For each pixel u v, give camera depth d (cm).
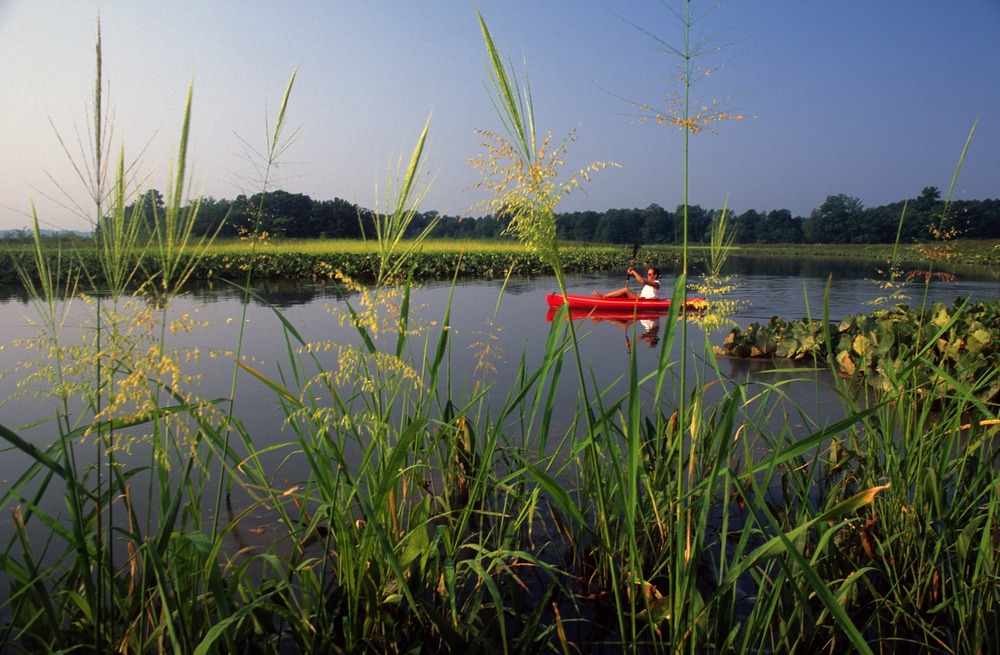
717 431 305
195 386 604
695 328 1048
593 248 5206
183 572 189
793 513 320
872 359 589
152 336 188
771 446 325
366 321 225
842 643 233
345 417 220
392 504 246
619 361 748
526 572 292
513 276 2627
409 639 231
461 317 1166
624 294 1281
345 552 208
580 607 266
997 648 215
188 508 203
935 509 254
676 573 196
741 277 2442
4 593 250
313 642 206
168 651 208
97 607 167
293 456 413
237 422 237
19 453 424
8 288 1694
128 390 176
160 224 179
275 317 1117
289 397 219
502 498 363
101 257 173
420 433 280
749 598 266
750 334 824
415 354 746
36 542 297
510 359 741
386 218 228
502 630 203
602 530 273
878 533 271
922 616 249
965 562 232
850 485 314
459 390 578
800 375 679
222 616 175
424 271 2452
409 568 238
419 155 222
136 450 418
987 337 544
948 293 1631
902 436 259
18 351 764
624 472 264
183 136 173
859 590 259
